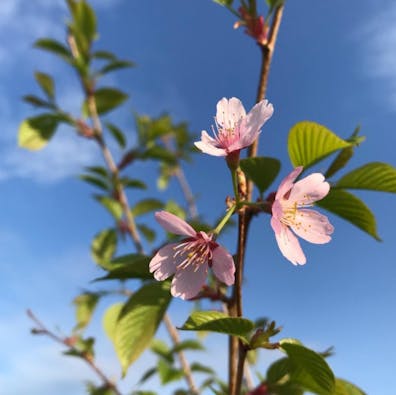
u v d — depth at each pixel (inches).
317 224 5.8
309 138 5.7
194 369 13.1
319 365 4.9
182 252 5.4
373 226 5.8
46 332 13.1
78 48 14.6
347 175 5.8
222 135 5.8
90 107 14.8
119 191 14.5
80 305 13.6
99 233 14.6
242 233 5.4
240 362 5.3
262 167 5.9
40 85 14.3
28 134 14.1
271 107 5.6
